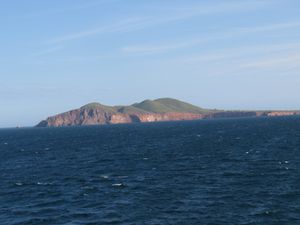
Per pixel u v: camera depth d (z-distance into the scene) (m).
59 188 52.03
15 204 43.88
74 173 65.44
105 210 39.34
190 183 51.28
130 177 58.34
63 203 43.25
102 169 68.94
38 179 60.59
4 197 47.94
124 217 36.53
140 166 70.50
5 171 73.31
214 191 45.66
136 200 42.88
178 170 63.22
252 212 36.16
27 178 62.28
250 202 39.69
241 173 57.31
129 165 72.62
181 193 45.28
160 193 45.75
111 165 74.00
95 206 41.19
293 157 73.19
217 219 34.50
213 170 61.62
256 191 44.50
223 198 41.91
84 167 73.12
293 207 37.16
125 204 41.31
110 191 48.41
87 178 59.25
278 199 40.34
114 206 40.72
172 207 39.16
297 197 40.84
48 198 46.12
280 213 35.41
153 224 33.91
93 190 49.53
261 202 39.47
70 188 51.66
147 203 41.25
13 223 36.25
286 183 48.34
